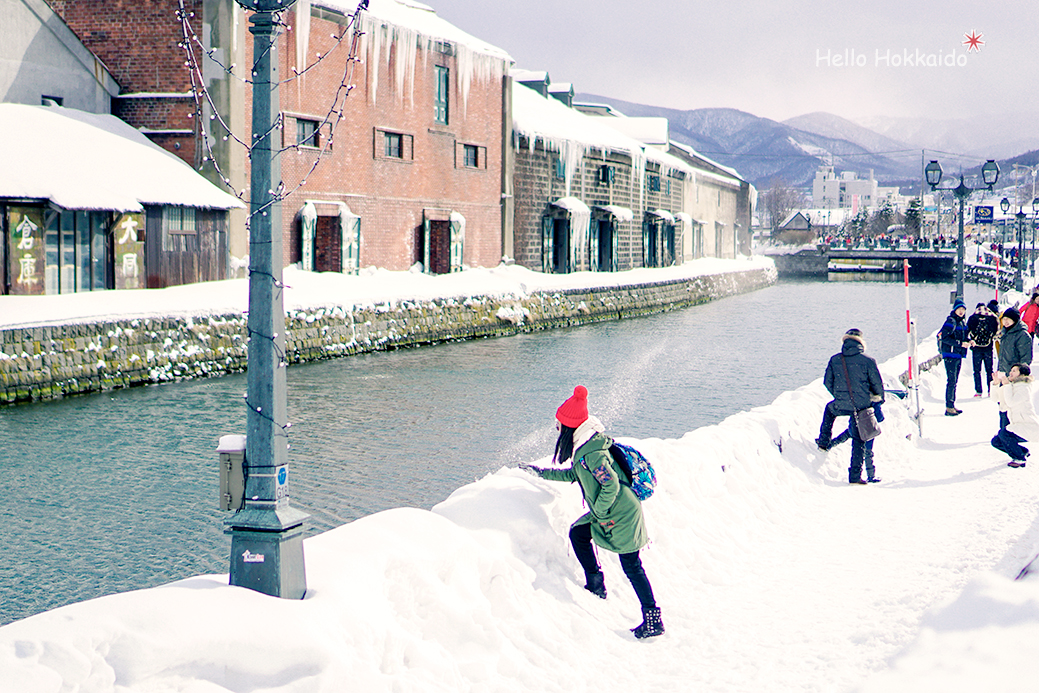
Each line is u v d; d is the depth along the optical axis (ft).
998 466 34.12
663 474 24.18
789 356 86.94
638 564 18.58
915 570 21.95
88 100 93.81
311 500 34.99
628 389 65.57
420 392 63.10
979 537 24.21
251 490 14.39
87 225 76.48
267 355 14.56
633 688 16.29
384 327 90.89
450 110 126.31
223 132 92.89
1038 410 42.24
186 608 12.80
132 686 11.71
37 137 78.64
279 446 14.56
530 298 117.50
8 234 69.62
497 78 135.95
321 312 82.48
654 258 190.70
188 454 42.78
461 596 16.11
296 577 14.35
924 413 48.11
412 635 14.98
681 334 110.32
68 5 96.63
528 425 51.24
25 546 29.50
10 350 55.83
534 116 155.43
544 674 15.85
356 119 109.09
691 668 17.07
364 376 71.10
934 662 15.31
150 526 31.81
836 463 34.81
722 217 259.19
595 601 18.99
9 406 54.75
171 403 56.59
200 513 33.42
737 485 27.20
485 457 43.01
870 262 293.43
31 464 40.52
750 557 23.82
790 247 360.07
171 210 84.38
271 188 14.75
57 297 68.69
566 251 153.69
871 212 538.06
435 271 126.31
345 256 106.63
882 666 16.24
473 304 105.91
